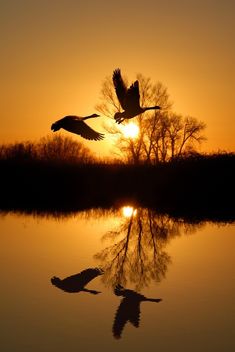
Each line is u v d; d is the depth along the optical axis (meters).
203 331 12.21
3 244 22.34
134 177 45.97
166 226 28.33
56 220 30.31
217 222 29.69
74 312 13.58
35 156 55.28
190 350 11.13
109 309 13.84
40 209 35.78
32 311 13.62
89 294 15.17
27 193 46.69
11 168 49.03
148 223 29.50
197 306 14.05
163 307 14.03
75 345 11.41
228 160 43.50
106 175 47.38
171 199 42.75
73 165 49.34
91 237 24.64
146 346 11.38
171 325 12.68
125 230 27.00
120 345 11.44
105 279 16.91
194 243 23.09
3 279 16.62
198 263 19.09
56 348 11.22
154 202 41.38
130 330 12.32
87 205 38.91
